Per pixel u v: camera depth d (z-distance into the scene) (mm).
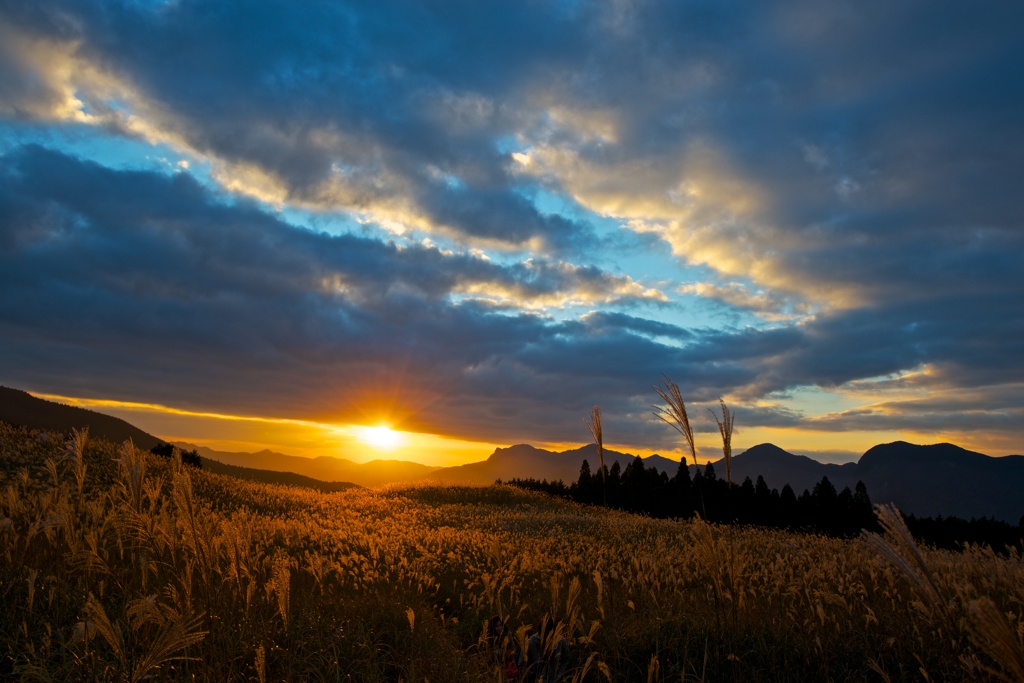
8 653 3691
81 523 5328
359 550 13422
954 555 11312
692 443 7703
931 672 5191
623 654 5988
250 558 6102
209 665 3891
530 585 9625
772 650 5949
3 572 4875
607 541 19219
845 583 8789
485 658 5066
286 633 4809
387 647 5289
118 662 3514
